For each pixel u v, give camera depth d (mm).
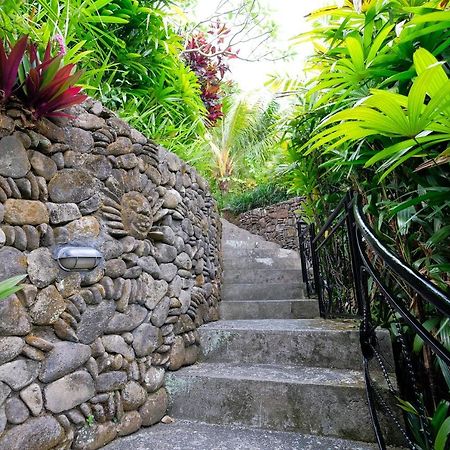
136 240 1635
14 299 1099
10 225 1122
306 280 3119
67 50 1586
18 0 1460
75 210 1356
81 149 1422
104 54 2260
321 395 1474
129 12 2422
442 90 694
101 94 1953
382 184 1283
